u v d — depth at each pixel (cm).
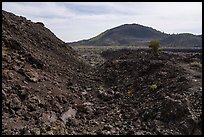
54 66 3067
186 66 2791
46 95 2170
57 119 1888
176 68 2662
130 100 2372
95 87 2881
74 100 2347
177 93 2050
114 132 1720
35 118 1795
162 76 2575
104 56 7156
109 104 2362
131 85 2748
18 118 1742
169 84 2314
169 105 1820
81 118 2005
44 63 2872
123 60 3709
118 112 2108
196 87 2067
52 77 2648
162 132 1641
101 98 2514
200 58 3219
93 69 3853
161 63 2894
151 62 3034
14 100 1878
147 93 2352
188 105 1788
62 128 1730
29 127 1653
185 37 17562
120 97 2498
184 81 2217
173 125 1695
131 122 1878
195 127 1630
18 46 2772
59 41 4419
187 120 1667
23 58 2597
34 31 3900
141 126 1788
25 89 2062
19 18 4069
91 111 2144
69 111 2050
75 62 3847
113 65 3572
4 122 1659
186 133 1617
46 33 4294
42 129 1622
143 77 2791
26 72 2333
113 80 3133
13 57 2488
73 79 2981
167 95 2075
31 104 1922
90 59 5834
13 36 3105
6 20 3384
